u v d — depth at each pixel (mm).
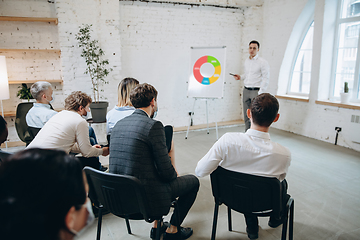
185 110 5535
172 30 5098
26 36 4098
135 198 1455
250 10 5434
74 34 4172
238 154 1505
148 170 1526
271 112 1424
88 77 4387
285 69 5227
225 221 2203
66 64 4207
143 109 1684
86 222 538
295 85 5234
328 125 4367
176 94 5395
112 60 4504
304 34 4906
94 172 1461
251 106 1482
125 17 4719
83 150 2041
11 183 445
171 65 5230
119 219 2262
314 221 2170
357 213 2281
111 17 4363
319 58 4375
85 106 2127
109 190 1476
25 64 4164
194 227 2113
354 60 4125
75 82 4312
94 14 4258
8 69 4082
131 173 1504
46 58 4262
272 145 1462
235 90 5914
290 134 4934
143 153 1504
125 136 1529
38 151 492
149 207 1535
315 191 2689
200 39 5355
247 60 4656
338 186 2799
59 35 4090
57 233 469
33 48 4164
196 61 4820
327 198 2547
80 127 1992
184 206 1875
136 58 4930
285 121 5211
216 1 5098
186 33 5219
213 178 1630
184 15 5133
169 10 5000
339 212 2301
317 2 4285
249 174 1448
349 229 2059
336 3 4238
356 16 4000
